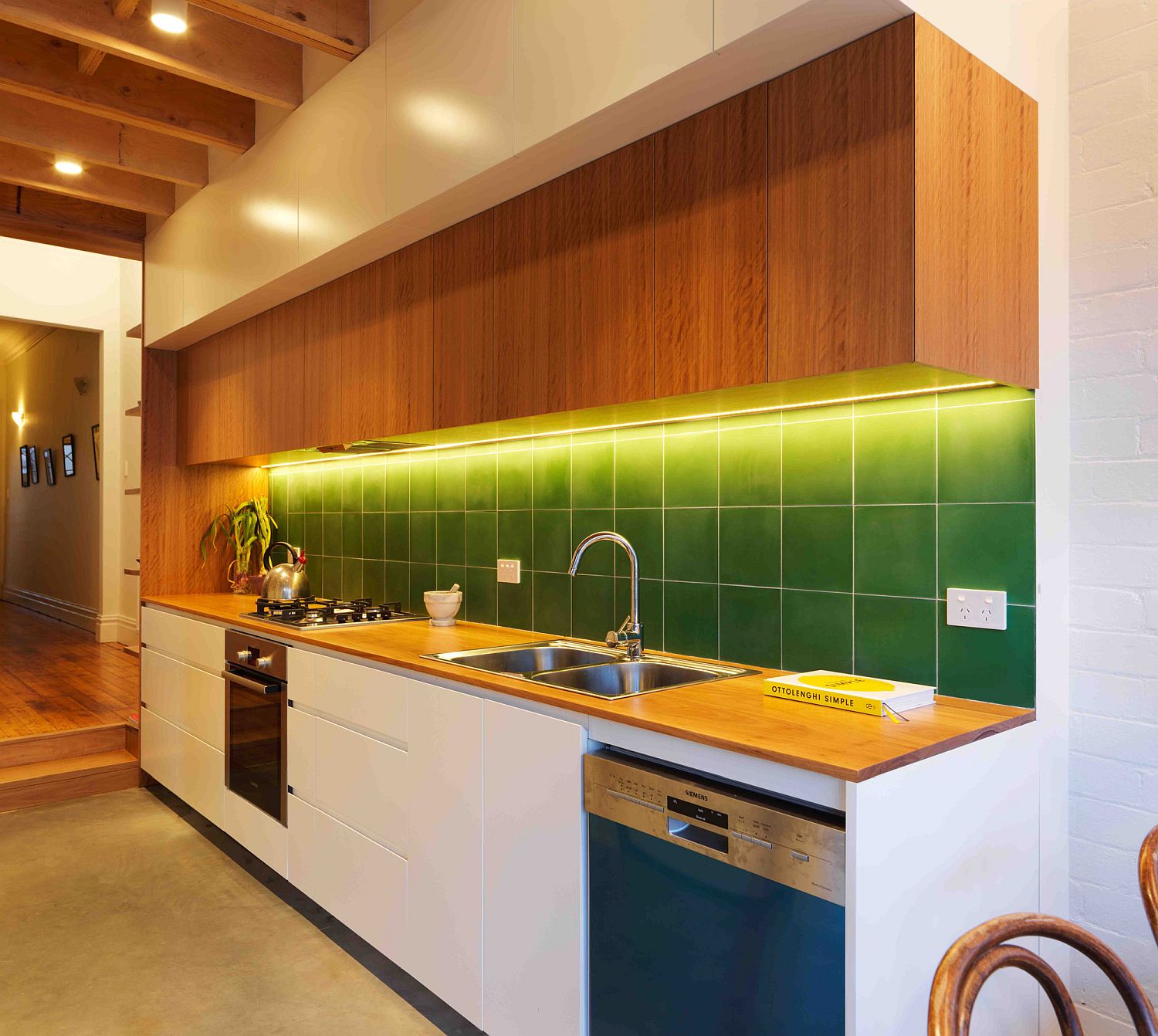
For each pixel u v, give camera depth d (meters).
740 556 2.23
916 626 1.88
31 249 6.54
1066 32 1.86
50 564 8.77
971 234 1.57
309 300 3.21
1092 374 1.80
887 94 1.48
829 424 2.05
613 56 1.77
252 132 3.25
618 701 1.77
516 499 2.94
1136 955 1.71
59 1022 2.19
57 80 2.85
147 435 4.19
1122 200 1.77
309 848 2.69
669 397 1.89
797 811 1.38
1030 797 1.69
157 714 3.89
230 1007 2.26
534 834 1.84
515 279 2.28
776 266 1.66
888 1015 1.33
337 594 3.95
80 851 3.33
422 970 2.18
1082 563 1.80
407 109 2.38
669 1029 1.54
